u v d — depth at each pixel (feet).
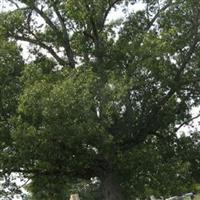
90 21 88.69
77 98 74.59
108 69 88.02
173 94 89.66
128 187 93.35
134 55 84.02
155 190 88.99
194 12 88.74
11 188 89.56
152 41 82.48
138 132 89.97
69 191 104.32
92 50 90.84
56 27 93.97
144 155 83.71
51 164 84.94
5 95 81.56
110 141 77.15
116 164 84.53
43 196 99.55
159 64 83.41
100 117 78.38
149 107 89.10
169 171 85.97
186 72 88.53
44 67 90.63
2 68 83.46
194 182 93.20
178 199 86.07
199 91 91.04
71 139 75.92
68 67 85.92
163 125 91.61
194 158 94.12
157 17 91.86
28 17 93.04
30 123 77.15
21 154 79.15
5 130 79.71
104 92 78.33
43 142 76.84
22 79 81.76
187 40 87.40
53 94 74.08
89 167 87.40
